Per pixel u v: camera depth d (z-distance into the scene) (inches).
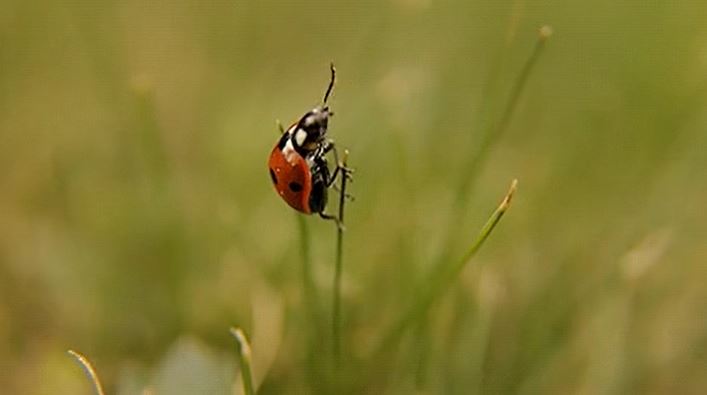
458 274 6.0
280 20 8.1
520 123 7.3
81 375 6.3
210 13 8.1
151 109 7.2
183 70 7.8
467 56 7.8
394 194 6.7
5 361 6.4
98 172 7.1
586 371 6.2
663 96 7.3
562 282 6.4
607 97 7.4
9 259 6.7
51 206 6.9
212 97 7.5
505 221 6.6
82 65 7.7
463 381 6.1
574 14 7.8
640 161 7.1
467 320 6.2
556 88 7.5
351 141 7.0
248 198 6.9
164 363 5.9
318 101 7.5
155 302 6.5
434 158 7.0
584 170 7.0
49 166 7.1
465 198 6.3
